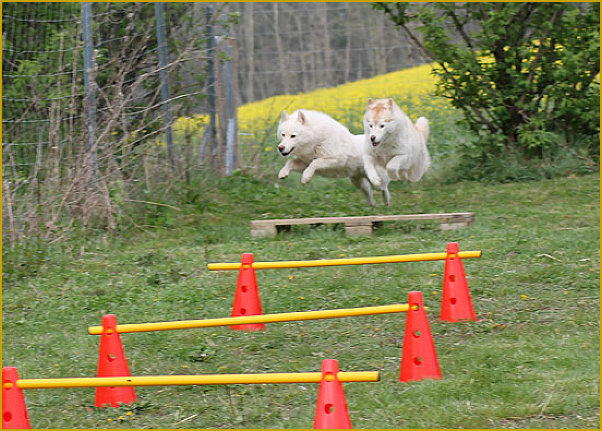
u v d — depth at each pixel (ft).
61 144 40.16
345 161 45.70
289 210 47.06
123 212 43.29
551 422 18.22
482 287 29.43
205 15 54.85
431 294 29.32
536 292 28.76
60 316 28.99
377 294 29.58
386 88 89.81
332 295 29.78
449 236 38.24
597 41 54.29
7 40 45.85
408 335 21.06
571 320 25.36
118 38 46.83
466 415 18.65
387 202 47.42
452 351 23.02
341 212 45.37
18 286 33.06
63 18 47.91
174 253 37.50
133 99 43.93
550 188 50.55
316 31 101.71
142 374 22.52
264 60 101.60
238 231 41.91
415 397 19.79
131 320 27.86
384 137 43.83
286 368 22.52
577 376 20.72
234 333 26.05
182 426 19.12
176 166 50.16
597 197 46.96
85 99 40.81
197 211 46.88
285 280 31.83
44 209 39.01
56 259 36.52
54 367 23.70
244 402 20.35
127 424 19.35
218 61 54.75
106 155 42.42
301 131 44.50
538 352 22.62
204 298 30.32
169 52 53.06
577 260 32.60
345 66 101.60
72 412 20.35
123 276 33.86
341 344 24.57
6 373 17.35
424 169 48.37
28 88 45.03
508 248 34.68
